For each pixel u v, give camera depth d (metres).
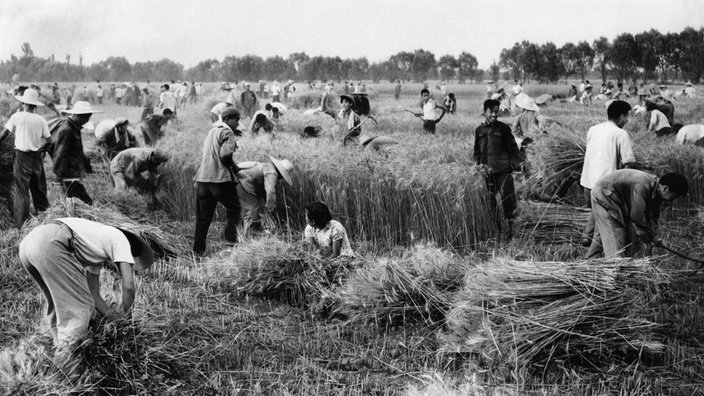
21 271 7.38
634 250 7.08
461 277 6.79
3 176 9.95
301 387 5.13
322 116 20.75
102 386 4.78
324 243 7.67
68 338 4.78
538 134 13.36
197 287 7.44
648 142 12.78
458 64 116.88
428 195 9.27
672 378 5.34
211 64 119.88
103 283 6.91
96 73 115.88
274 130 15.12
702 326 6.31
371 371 5.49
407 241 9.42
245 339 6.06
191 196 11.09
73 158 9.80
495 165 9.42
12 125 9.52
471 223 9.27
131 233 5.24
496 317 5.78
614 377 5.29
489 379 5.25
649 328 5.68
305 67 110.19
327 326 6.45
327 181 9.79
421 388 5.10
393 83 103.94
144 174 11.62
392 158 10.35
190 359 5.43
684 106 31.83
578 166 10.41
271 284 7.22
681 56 83.25
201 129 17.28
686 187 6.59
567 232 9.05
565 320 5.52
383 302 6.45
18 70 105.81
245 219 9.73
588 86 36.00
